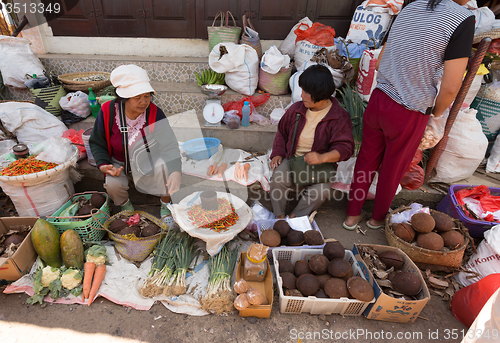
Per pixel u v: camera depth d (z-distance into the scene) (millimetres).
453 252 1999
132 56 4047
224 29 3424
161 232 2150
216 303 1762
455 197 2430
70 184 2510
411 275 1771
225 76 3387
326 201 2871
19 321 1722
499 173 2953
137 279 1988
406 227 2176
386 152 2176
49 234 1948
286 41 3645
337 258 1892
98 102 3045
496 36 2467
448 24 1635
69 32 3957
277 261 1940
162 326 1740
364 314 1846
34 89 3031
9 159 2334
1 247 1952
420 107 1888
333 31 3234
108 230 2100
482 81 3055
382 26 3123
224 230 1837
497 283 1667
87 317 1767
